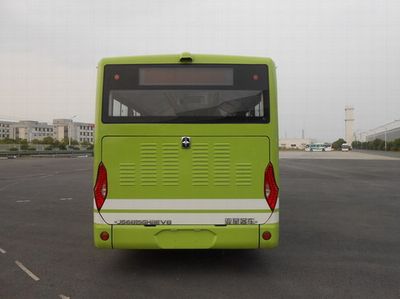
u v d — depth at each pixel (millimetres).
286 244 7883
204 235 5676
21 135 144875
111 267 6344
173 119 5738
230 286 5449
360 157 58719
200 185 5691
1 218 10680
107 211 5668
